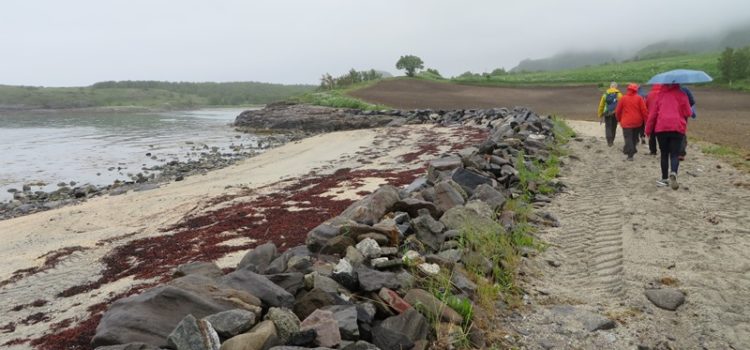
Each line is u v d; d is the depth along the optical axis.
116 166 20.22
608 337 3.75
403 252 4.83
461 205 6.05
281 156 18.41
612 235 6.05
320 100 38.41
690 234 5.95
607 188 8.48
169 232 8.27
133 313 3.22
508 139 11.66
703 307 4.16
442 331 3.55
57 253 7.50
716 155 11.23
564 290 4.63
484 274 4.65
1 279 6.50
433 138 18.94
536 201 7.75
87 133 35.44
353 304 3.56
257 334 2.94
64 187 16.19
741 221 6.37
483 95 40.31
